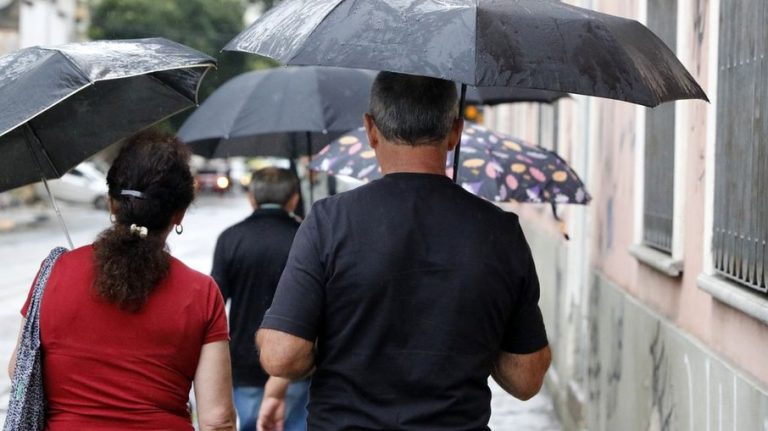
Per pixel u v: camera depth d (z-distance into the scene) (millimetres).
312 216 7379
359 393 7207
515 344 7625
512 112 41656
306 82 16375
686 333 12641
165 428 7613
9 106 7457
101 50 8047
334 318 7238
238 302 13859
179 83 9680
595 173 20344
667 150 14398
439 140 7508
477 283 7270
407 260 7215
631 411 15555
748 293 10117
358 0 7172
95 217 91938
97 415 7535
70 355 7566
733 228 10844
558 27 7133
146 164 7848
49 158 9688
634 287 16203
